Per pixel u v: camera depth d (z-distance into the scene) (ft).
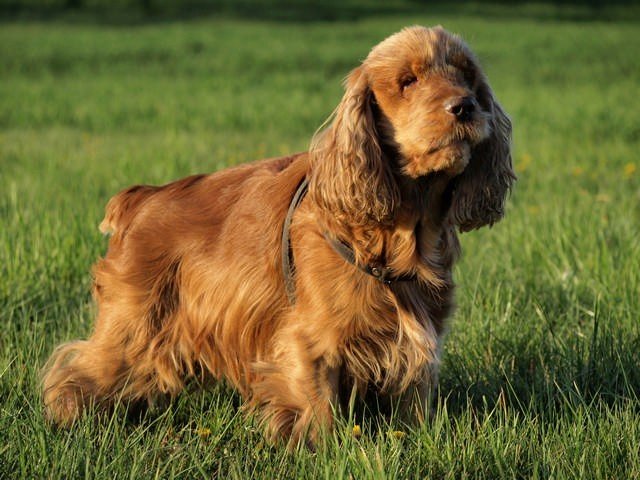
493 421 21.12
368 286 19.30
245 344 20.95
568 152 56.44
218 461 19.33
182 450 19.40
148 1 266.36
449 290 20.65
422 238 19.90
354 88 19.72
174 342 22.06
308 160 21.03
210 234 21.49
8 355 23.76
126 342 21.98
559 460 18.40
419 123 18.60
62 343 23.72
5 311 27.20
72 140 65.62
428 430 19.88
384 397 21.27
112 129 73.20
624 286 28.32
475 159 20.66
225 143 62.03
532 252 33.04
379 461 17.30
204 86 103.50
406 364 20.07
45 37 165.27
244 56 141.49
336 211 19.30
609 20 229.04
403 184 19.57
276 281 20.31
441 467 18.40
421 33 19.88
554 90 92.02
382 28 201.05
